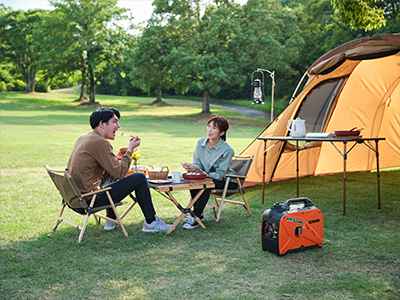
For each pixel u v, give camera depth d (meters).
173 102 50.06
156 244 3.79
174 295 2.69
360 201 5.61
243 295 2.68
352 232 4.14
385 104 7.19
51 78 45.12
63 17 40.28
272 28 31.72
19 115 30.02
